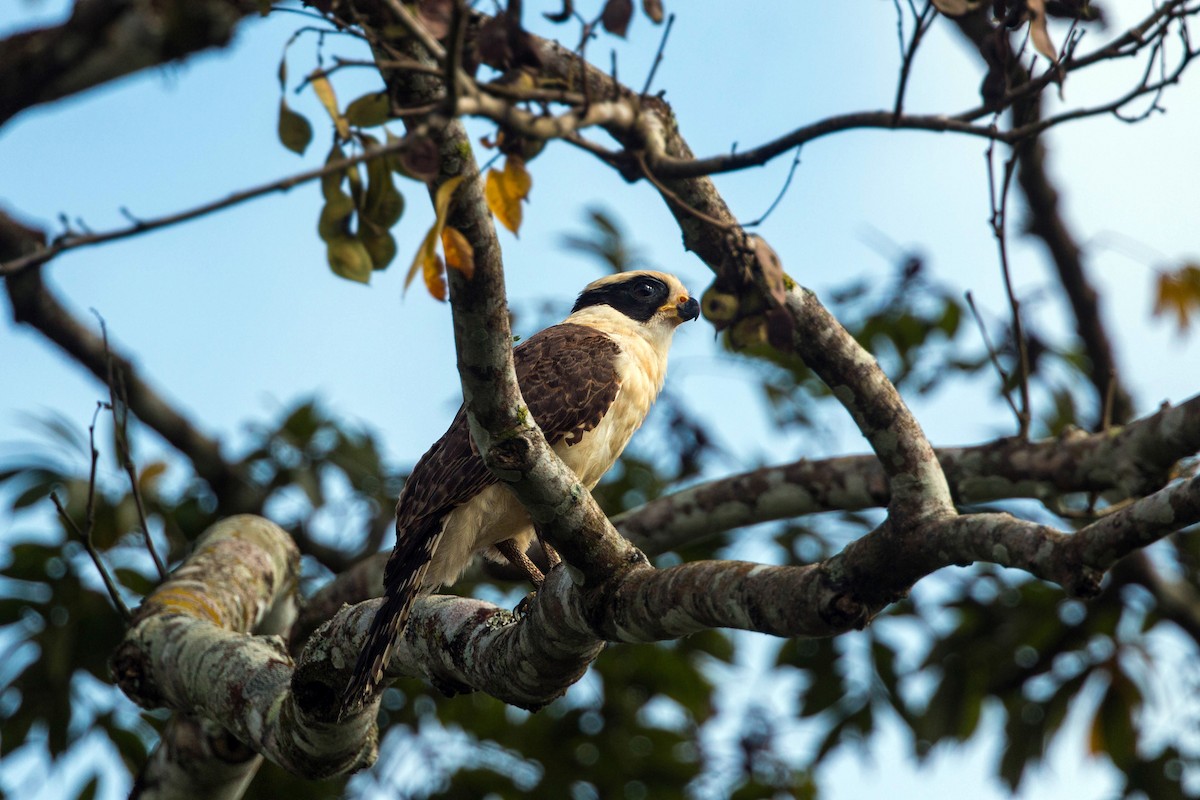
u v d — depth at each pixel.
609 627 7.13
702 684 14.55
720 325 6.98
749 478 12.38
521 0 5.76
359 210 6.48
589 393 10.25
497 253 6.02
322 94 6.21
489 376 6.43
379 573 12.36
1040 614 15.07
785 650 14.79
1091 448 10.75
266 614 12.17
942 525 6.49
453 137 5.66
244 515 12.49
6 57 8.40
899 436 7.41
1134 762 14.79
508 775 14.04
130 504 13.02
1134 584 15.02
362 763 8.51
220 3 8.41
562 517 6.87
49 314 13.89
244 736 8.67
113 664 9.63
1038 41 6.33
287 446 14.38
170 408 14.37
